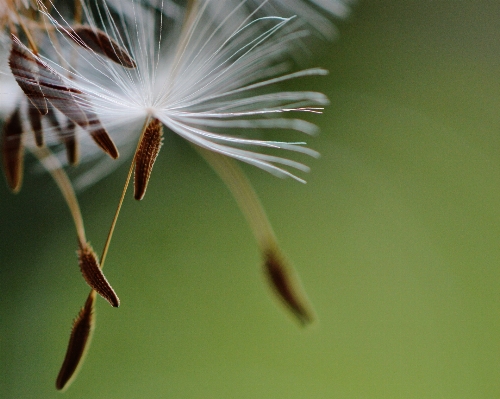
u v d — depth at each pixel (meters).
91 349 0.14
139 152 0.08
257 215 0.09
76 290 0.14
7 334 0.14
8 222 0.14
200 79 0.08
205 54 0.08
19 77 0.08
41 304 0.14
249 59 0.08
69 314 0.14
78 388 0.13
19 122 0.08
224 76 0.08
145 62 0.08
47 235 0.14
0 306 0.14
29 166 0.10
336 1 0.09
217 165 0.09
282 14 0.09
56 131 0.08
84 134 0.08
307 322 0.09
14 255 0.14
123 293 0.14
